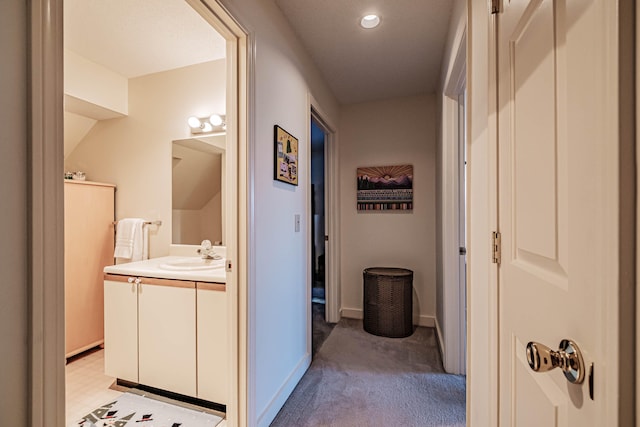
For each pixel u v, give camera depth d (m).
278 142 1.75
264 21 1.60
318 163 5.13
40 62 0.63
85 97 2.35
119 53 2.27
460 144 2.21
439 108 2.61
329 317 3.21
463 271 2.19
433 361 2.34
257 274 1.53
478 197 1.18
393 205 3.18
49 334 0.65
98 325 2.53
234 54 1.44
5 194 0.59
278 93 1.78
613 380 0.40
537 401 0.65
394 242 3.19
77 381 2.07
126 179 2.66
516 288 0.78
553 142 0.58
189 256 2.45
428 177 3.09
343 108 3.33
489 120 0.97
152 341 1.83
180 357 1.77
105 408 1.77
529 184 0.70
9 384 0.60
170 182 2.52
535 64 0.66
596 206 0.44
